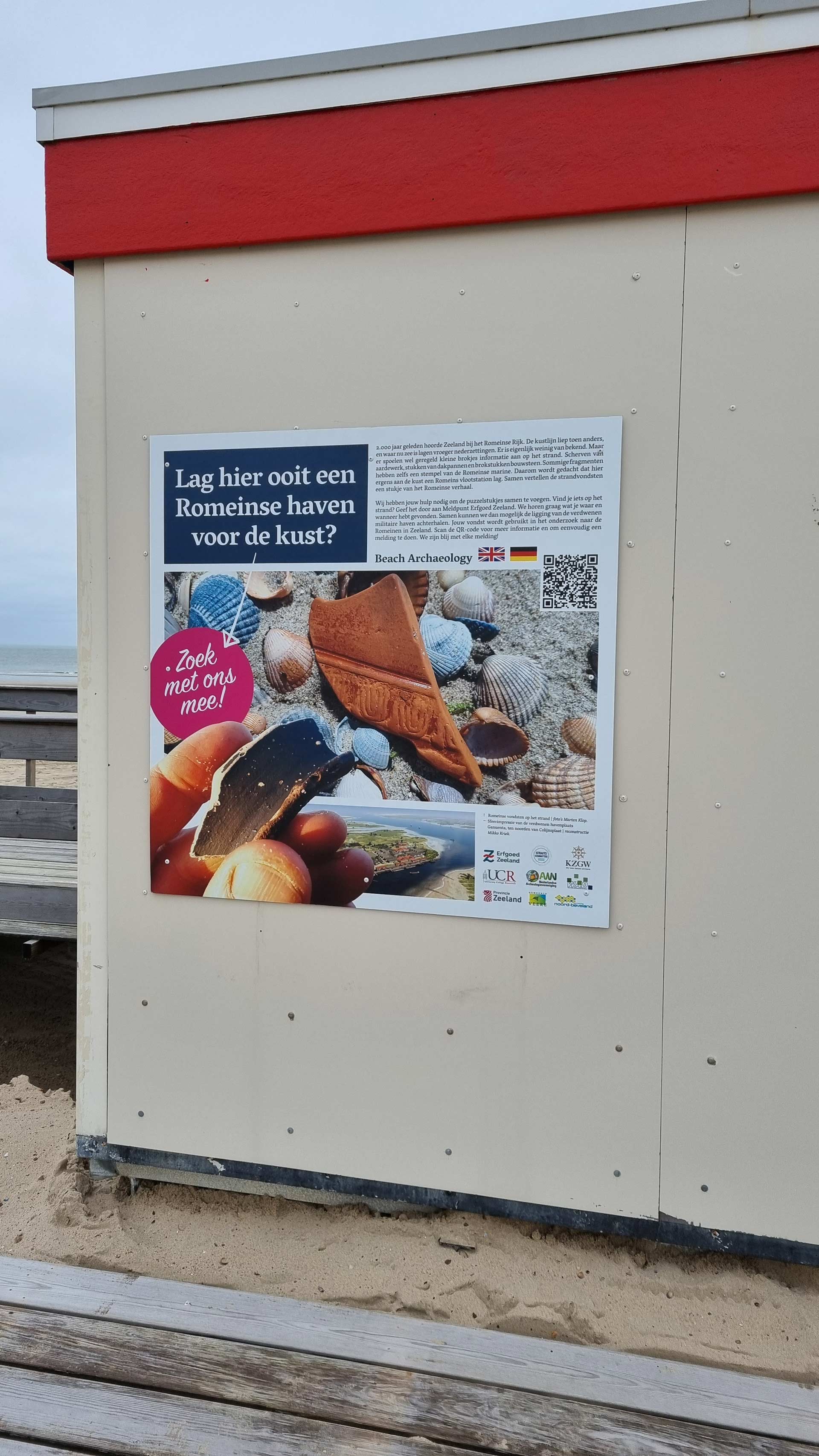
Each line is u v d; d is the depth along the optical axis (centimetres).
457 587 236
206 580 253
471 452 233
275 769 251
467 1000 241
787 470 217
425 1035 244
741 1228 229
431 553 237
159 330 252
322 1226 255
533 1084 238
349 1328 181
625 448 225
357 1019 248
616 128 218
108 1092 269
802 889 221
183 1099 262
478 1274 235
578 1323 218
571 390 227
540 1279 233
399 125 229
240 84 238
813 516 216
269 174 238
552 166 222
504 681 234
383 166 231
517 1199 240
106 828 264
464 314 231
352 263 238
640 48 215
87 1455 154
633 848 229
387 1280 233
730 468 219
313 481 244
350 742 246
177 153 244
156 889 260
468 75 224
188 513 253
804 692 218
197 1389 166
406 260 234
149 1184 277
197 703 255
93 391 258
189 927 259
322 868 248
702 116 213
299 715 249
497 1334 180
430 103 227
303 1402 163
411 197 230
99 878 266
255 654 251
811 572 217
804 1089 223
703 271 218
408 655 240
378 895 245
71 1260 241
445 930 241
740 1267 238
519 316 229
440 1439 156
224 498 250
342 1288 230
